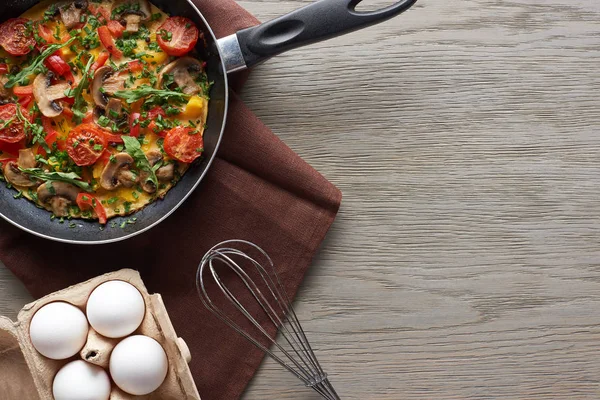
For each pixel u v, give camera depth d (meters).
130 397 0.72
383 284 0.82
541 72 0.83
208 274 0.79
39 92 0.74
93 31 0.76
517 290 0.83
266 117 0.81
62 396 0.70
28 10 0.76
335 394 0.77
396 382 0.82
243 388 0.79
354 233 0.82
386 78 0.82
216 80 0.76
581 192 0.82
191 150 0.75
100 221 0.76
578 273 0.83
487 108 0.83
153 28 0.77
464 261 0.82
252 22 0.78
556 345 0.83
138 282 0.73
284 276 0.80
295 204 0.79
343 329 0.81
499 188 0.83
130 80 0.76
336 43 0.82
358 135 0.82
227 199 0.79
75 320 0.70
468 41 0.82
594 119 0.82
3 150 0.75
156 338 0.73
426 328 0.82
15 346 0.75
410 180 0.82
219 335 0.79
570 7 0.83
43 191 0.75
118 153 0.75
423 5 0.82
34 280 0.77
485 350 0.82
